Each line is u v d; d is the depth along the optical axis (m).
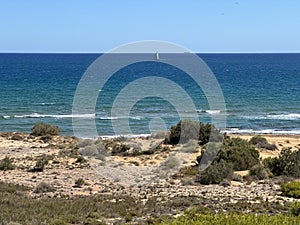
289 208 20.81
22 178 29.22
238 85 127.88
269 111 82.38
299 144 46.03
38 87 120.38
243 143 35.28
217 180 28.27
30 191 25.47
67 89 115.31
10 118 73.00
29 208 20.39
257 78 150.38
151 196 23.78
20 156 37.66
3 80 140.00
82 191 25.38
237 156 32.41
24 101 93.81
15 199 22.34
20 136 49.81
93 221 18.16
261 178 30.17
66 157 36.06
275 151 41.28
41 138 48.56
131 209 20.66
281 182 28.44
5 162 32.56
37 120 70.69
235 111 81.56
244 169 32.25
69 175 29.77
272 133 59.09
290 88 121.56
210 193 24.95
